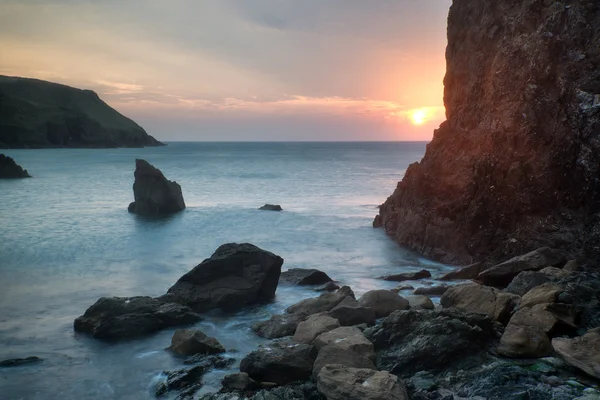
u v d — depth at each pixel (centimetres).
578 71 2064
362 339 1074
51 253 2323
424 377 973
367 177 7138
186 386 1013
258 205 4103
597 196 1844
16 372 1095
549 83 2139
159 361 1153
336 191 5238
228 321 1429
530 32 2311
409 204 2730
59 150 19500
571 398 828
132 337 1297
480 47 2619
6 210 3794
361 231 2923
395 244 2567
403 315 1150
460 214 2256
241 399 914
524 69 2238
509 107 2253
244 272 1630
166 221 3281
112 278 1897
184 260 2203
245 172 8244
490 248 2081
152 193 3647
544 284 1313
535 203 2025
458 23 2847
